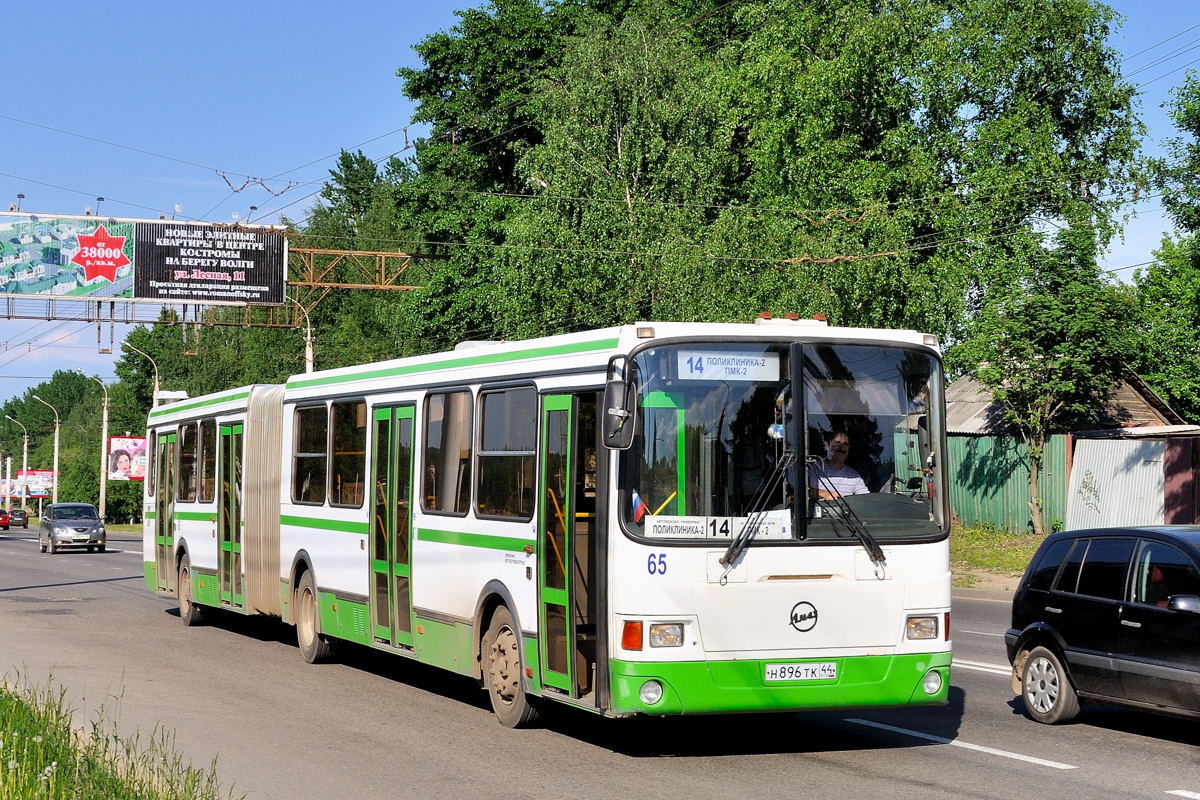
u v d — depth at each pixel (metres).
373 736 10.57
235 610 17.84
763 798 8.30
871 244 33.97
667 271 34.38
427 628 12.42
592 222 36.53
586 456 9.90
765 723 11.20
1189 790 8.52
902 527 9.66
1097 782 8.76
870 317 33.97
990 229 37.28
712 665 9.13
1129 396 38.91
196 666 15.11
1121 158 41.91
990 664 14.71
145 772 8.46
